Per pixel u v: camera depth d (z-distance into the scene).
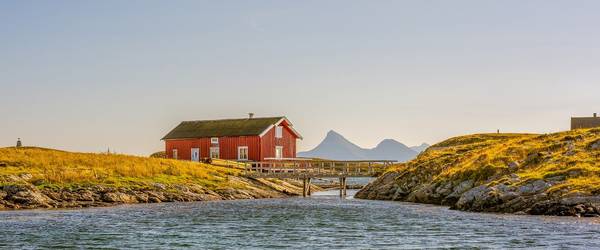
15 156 65.31
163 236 35.31
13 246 31.92
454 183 58.69
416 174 67.50
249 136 93.69
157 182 64.56
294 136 99.25
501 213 46.75
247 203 59.12
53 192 55.19
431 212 48.66
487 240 33.22
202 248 31.56
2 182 54.78
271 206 55.16
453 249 30.86
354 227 39.00
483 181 55.97
